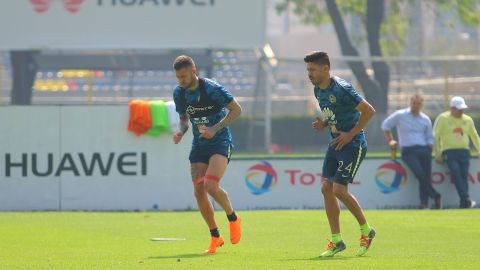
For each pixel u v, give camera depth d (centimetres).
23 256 3159
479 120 9050
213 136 3219
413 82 10769
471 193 5722
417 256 3059
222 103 3209
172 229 4181
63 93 11669
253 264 2841
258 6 10369
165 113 5459
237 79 12125
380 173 5684
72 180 5450
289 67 12738
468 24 13262
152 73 12250
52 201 5447
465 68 10388
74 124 5447
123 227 4281
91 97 11131
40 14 10456
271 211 5209
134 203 5472
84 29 10488
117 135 5456
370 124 10025
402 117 5603
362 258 3002
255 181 5644
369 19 11900
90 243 3619
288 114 10975
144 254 3209
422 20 17750
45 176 5444
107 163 5466
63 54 11069
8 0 10431
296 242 3616
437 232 3944
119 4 10450
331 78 3077
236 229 3262
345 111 3069
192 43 10419
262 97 10706
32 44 10438
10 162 5441
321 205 5662
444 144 5559
